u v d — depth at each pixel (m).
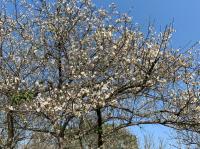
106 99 12.55
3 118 14.64
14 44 14.88
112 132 13.05
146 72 12.59
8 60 14.29
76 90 12.21
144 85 12.70
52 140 13.13
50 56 14.23
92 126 13.23
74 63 13.47
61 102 12.00
